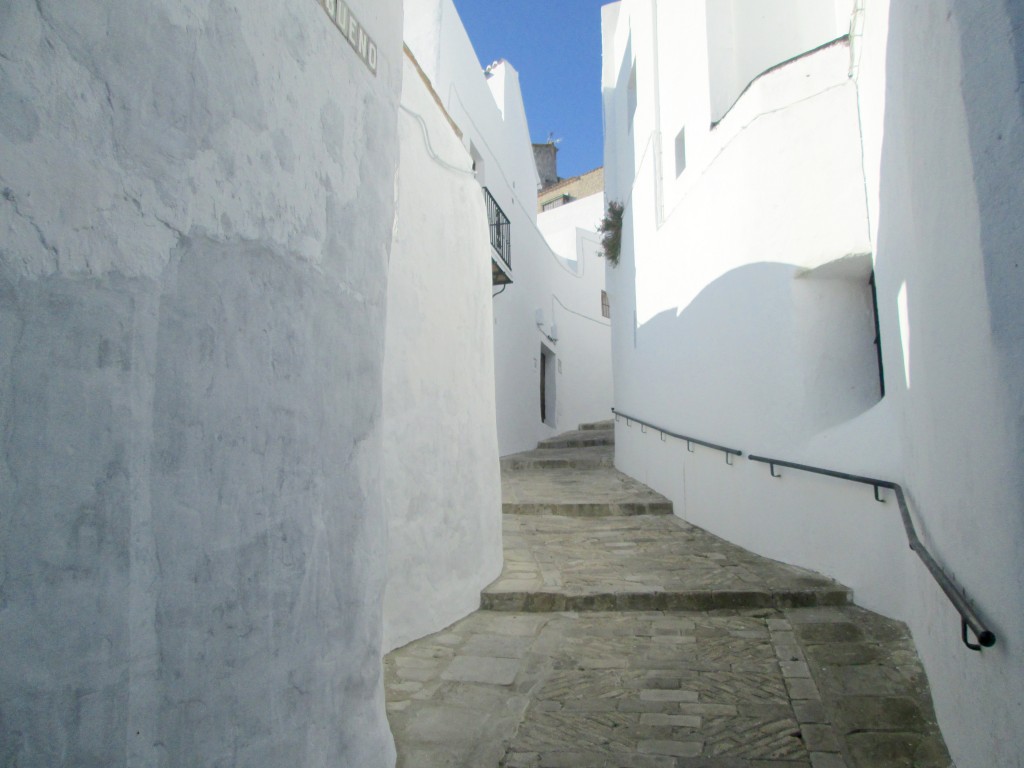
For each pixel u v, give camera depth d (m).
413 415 4.61
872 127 4.77
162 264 1.70
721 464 6.92
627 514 8.19
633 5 10.77
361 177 2.81
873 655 4.02
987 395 2.21
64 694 1.40
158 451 1.67
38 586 1.35
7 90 1.31
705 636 4.50
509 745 3.20
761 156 6.05
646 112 9.86
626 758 3.08
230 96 1.97
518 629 4.70
